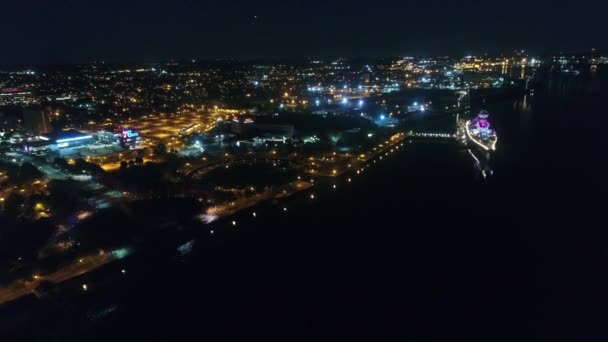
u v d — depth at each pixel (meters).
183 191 173.25
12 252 121.19
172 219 147.75
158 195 167.88
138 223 143.50
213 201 165.50
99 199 166.50
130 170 197.25
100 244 131.12
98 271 121.56
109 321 104.88
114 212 149.75
